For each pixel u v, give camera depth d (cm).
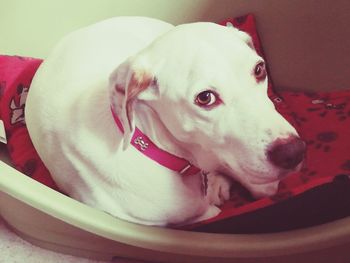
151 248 110
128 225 110
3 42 163
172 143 106
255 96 92
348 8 147
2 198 123
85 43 125
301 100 155
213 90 90
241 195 129
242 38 100
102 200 114
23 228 132
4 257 134
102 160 110
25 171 135
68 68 120
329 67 156
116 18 136
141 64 95
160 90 96
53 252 134
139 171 109
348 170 129
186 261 121
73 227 121
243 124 91
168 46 95
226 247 106
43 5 162
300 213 107
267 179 94
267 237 106
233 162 96
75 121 112
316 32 153
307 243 103
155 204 112
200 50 92
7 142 141
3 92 142
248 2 157
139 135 106
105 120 109
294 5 153
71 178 117
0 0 158
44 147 120
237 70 92
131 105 97
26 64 147
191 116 95
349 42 151
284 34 157
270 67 162
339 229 102
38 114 120
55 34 167
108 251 127
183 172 112
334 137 139
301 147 92
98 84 114
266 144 90
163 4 164
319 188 106
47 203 107
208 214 119
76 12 165
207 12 162
